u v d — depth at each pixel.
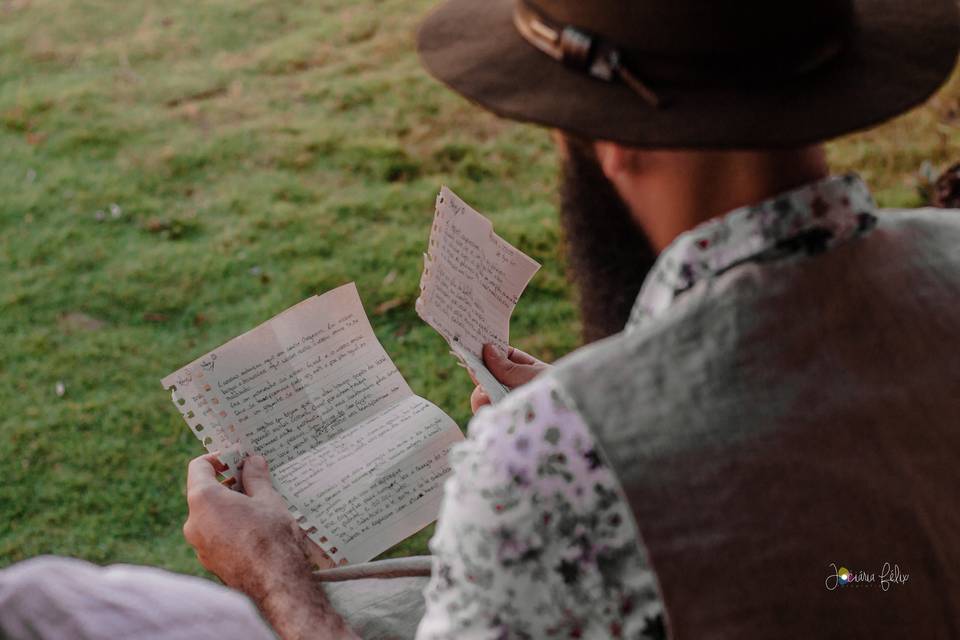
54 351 3.18
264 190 3.80
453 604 0.92
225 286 3.40
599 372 0.86
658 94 0.86
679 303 0.88
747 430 0.84
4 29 4.85
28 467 2.84
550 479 0.85
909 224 0.96
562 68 0.91
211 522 1.41
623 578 0.86
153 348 3.19
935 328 0.91
